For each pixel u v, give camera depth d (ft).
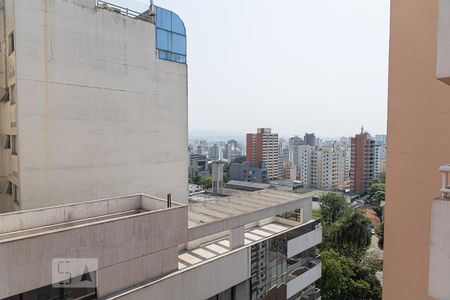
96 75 67.15
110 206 55.62
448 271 15.29
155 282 46.19
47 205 60.39
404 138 25.59
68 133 63.10
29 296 36.37
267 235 72.33
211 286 54.24
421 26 24.22
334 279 106.11
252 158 479.41
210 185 364.17
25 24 56.90
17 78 56.03
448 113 22.54
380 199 270.05
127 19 72.90
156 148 80.18
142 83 76.38
